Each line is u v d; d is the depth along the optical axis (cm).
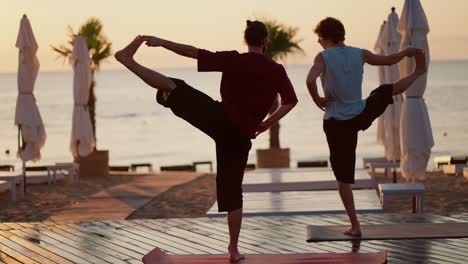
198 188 1825
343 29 752
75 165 2128
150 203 1573
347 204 784
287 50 2619
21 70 1811
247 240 799
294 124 7919
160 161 4744
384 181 1822
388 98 750
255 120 654
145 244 795
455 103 10350
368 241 774
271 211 1087
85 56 2170
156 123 8625
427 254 718
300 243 775
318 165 2397
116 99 14950
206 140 6331
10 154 5244
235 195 681
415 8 1268
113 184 2036
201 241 804
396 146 1719
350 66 739
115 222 924
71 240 822
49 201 1672
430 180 1830
